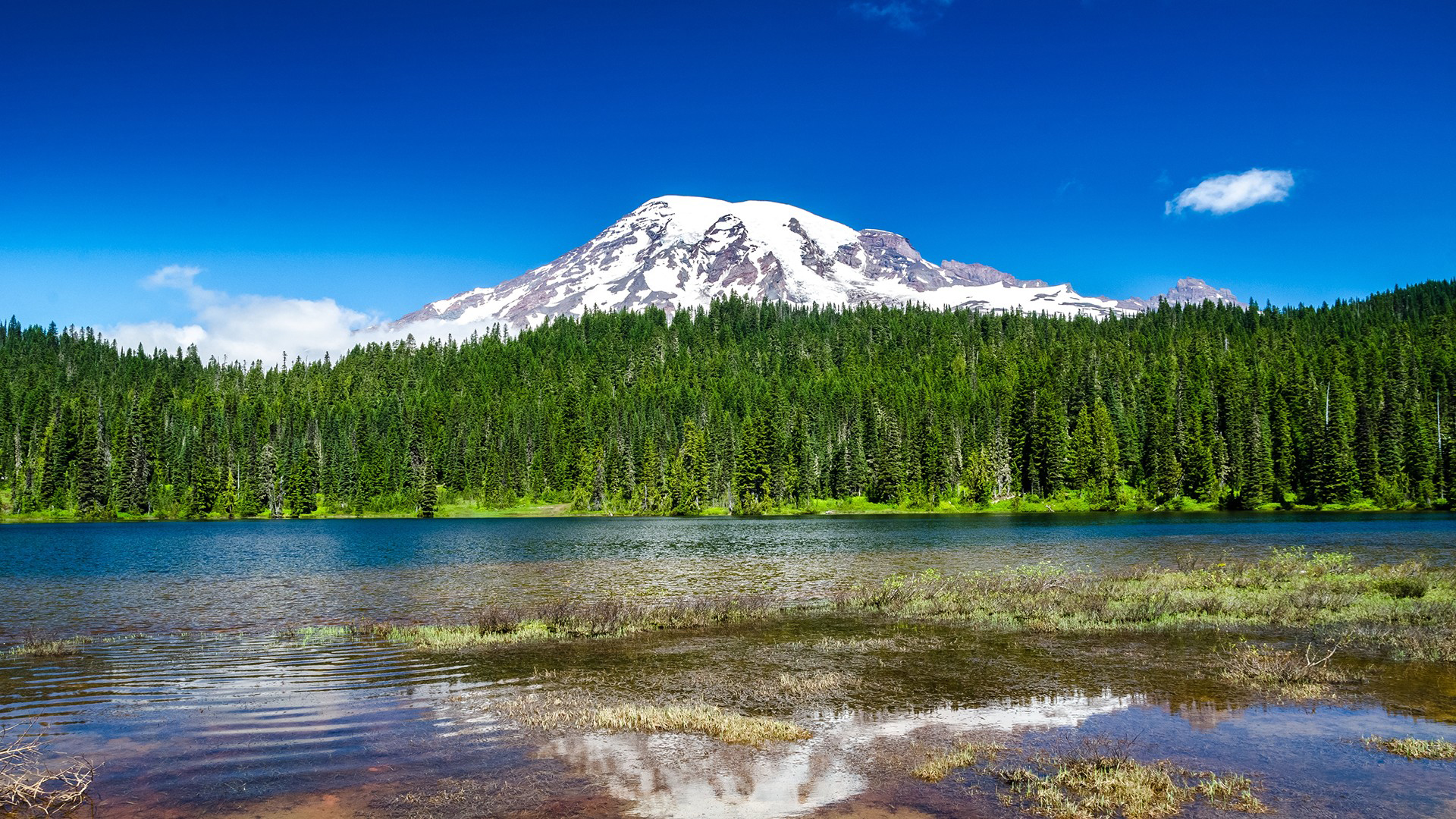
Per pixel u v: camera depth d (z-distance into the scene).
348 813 11.43
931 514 124.25
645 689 18.38
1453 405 129.75
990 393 162.75
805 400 172.50
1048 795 11.64
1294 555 40.56
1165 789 11.84
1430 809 11.08
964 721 15.50
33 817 11.39
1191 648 21.91
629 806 11.58
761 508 136.62
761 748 14.08
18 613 31.86
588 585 39.59
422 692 18.23
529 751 14.04
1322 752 13.35
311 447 159.25
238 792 12.23
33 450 146.25
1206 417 133.38
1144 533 71.06
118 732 15.33
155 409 167.50
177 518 137.88
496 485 155.38
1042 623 25.72
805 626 26.66
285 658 22.05
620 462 154.00
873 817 11.09
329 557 58.94
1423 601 27.22
